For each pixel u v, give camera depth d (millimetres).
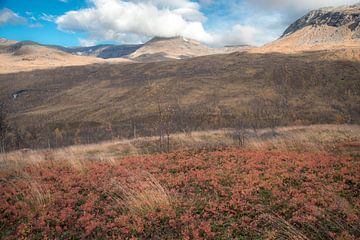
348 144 21125
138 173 15859
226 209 11141
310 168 15258
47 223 10750
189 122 109250
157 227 10180
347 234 8641
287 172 14820
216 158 19031
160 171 16859
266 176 14312
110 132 100000
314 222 9656
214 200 12023
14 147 54031
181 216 10500
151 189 12805
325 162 15883
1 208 12094
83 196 13305
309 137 27891
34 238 9836
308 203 10891
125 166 18078
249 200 11875
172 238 9461
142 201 11609
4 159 24375
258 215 10570
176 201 11859
